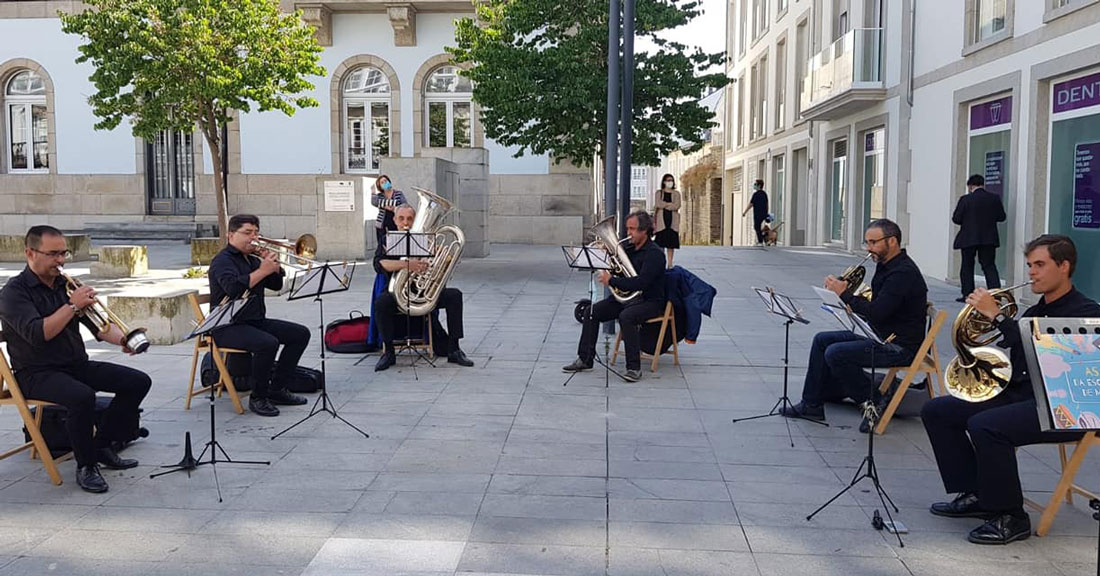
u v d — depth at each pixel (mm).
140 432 5660
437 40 22359
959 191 14359
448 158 17609
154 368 7848
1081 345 3516
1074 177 11336
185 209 24016
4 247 17828
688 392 6977
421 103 22547
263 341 6223
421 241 7152
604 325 9398
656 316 7457
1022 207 12328
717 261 17547
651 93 15102
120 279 14438
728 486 4848
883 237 5789
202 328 5289
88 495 4703
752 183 31547
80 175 23703
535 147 16156
